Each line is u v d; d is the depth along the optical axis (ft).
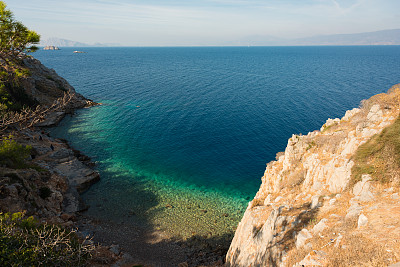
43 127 231.09
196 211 132.36
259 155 197.36
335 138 79.87
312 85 450.30
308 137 92.99
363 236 39.63
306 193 72.79
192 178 165.37
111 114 288.71
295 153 92.73
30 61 321.11
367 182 53.78
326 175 70.23
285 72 648.38
